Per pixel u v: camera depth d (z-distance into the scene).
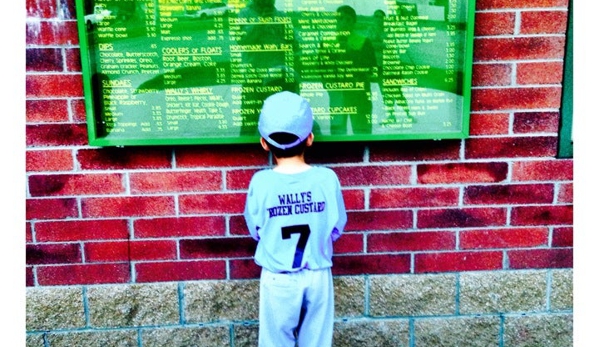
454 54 2.62
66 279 2.88
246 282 2.91
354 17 2.58
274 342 2.55
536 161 2.80
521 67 2.70
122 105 2.64
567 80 2.70
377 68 2.63
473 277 2.93
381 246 2.89
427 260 2.91
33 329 2.91
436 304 2.95
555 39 2.67
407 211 2.85
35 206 2.78
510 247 2.90
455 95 2.66
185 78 2.62
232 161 2.77
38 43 2.61
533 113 2.74
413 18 2.58
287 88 2.66
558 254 2.91
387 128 2.70
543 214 2.86
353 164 2.79
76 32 2.61
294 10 2.57
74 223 2.81
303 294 2.46
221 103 2.66
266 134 2.38
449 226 2.87
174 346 2.96
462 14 2.57
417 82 2.65
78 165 2.75
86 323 2.93
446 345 2.97
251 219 2.49
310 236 2.43
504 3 2.63
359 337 2.98
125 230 2.84
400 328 2.97
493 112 2.75
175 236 2.85
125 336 2.94
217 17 2.56
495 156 2.79
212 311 2.93
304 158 2.79
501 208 2.85
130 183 2.78
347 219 2.85
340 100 2.67
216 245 2.87
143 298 2.91
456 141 2.77
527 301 2.95
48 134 2.71
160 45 2.58
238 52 2.61
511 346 2.97
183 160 2.77
